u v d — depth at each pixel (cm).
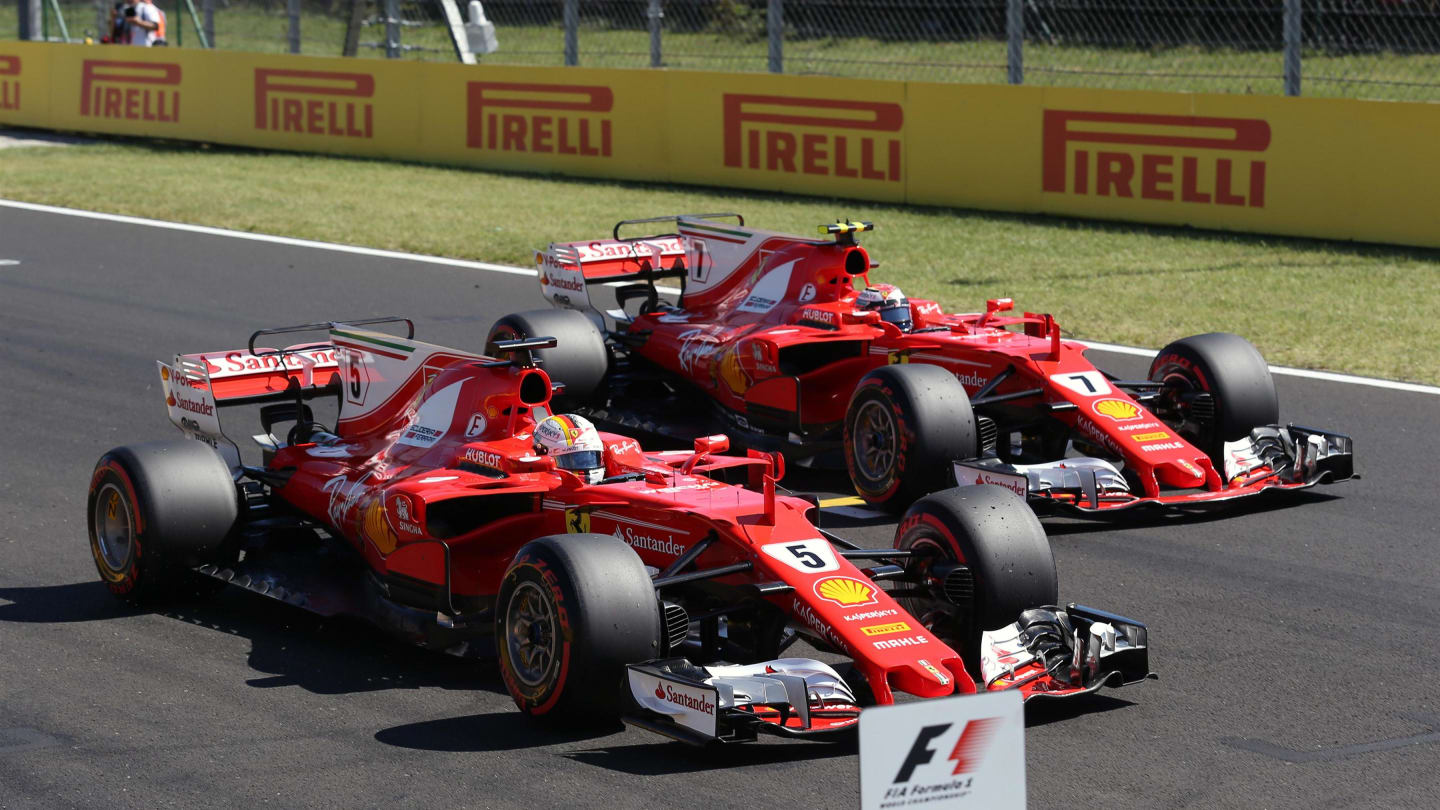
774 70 7588
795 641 2522
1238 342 3538
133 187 7775
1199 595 2805
